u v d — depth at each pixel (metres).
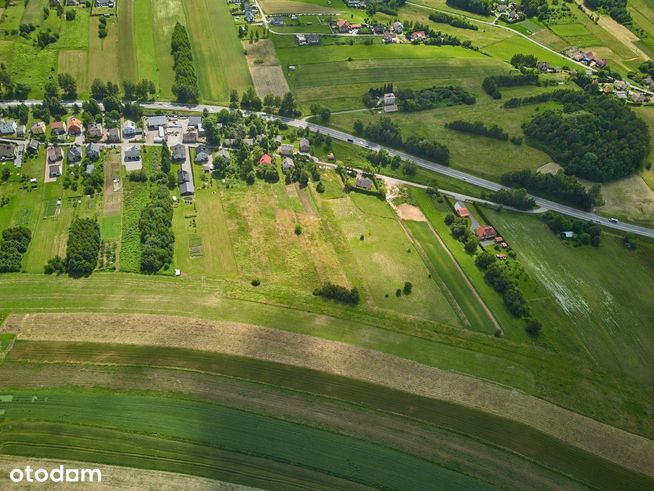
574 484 125.31
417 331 154.75
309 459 122.50
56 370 135.62
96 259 165.25
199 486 116.00
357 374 141.50
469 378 144.00
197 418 127.75
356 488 118.69
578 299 172.12
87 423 125.12
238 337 147.12
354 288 160.62
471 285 172.38
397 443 127.62
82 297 154.12
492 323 160.38
